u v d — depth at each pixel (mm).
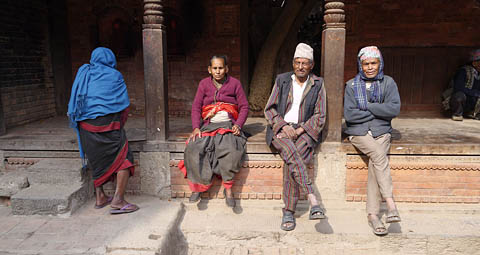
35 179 3713
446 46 5469
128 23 5621
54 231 3184
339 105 3590
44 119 5422
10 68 4699
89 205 3703
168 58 5629
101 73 3318
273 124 3447
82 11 5621
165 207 3682
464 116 5430
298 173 3205
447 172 3676
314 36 7172
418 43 5441
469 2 5305
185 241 3482
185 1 5441
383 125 3457
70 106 3279
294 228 3436
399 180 3719
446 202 3732
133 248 2928
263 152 3715
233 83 3645
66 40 5684
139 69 5723
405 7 5348
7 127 4656
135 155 3875
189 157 3492
